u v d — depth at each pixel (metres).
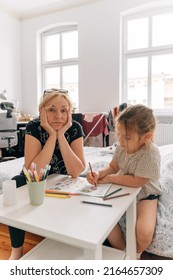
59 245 0.88
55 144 1.20
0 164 1.94
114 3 3.94
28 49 4.87
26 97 5.00
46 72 4.99
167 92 3.98
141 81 4.12
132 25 4.08
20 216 0.69
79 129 1.30
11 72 4.73
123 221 1.13
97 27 4.11
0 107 3.95
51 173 1.25
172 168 1.53
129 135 1.06
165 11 3.78
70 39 4.66
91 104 4.31
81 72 4.34
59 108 1.15
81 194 0.87
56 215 0.69
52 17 4.52
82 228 0.61
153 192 1.19
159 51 3.90
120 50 4.03
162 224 1.10
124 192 0.90
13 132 3.91
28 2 4.21
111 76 4.09
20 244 1.05
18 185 1.08
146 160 1.04
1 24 4.44
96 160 1.93
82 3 4.17
